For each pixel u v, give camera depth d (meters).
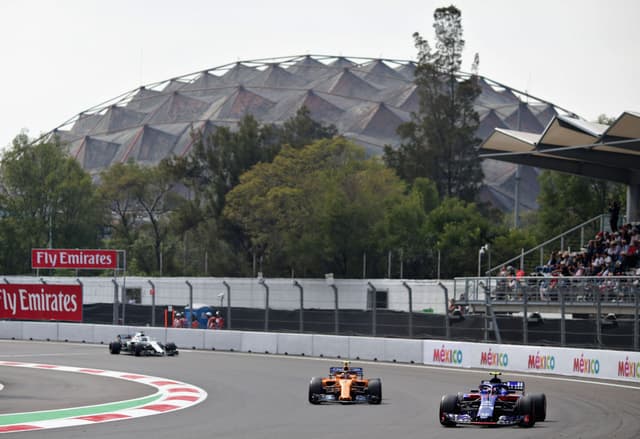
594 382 103.88
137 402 83.19
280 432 60.66
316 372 120.56
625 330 123.44
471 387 98.75
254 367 129.50
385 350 145.12
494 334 138.88
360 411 74.88
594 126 170.12
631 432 60.31
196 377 112.56
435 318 147.62
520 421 63.44
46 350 170.25
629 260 170.75
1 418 70.31
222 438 57.62
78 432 61.31
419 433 60.03
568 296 158.50
